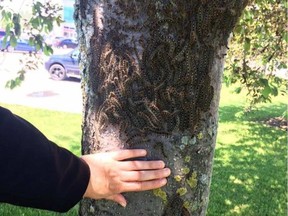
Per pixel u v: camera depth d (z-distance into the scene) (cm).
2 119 39
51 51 150
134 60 52
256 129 364
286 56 173
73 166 44
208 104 55
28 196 41
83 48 58
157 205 56
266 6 148
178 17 50
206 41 52
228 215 189
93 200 59
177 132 54
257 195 215
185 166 56
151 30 51
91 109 57
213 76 55
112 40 53
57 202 43
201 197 58
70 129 336
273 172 253
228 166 261
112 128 55
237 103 477
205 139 56
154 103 53
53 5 146
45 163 41
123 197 55
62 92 493
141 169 52
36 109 401
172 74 52
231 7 52
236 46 160
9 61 358
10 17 138
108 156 51
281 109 449
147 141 54
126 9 51
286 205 204
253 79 153
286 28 155
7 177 39
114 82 53
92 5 54
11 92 468
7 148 39
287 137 340
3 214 167
